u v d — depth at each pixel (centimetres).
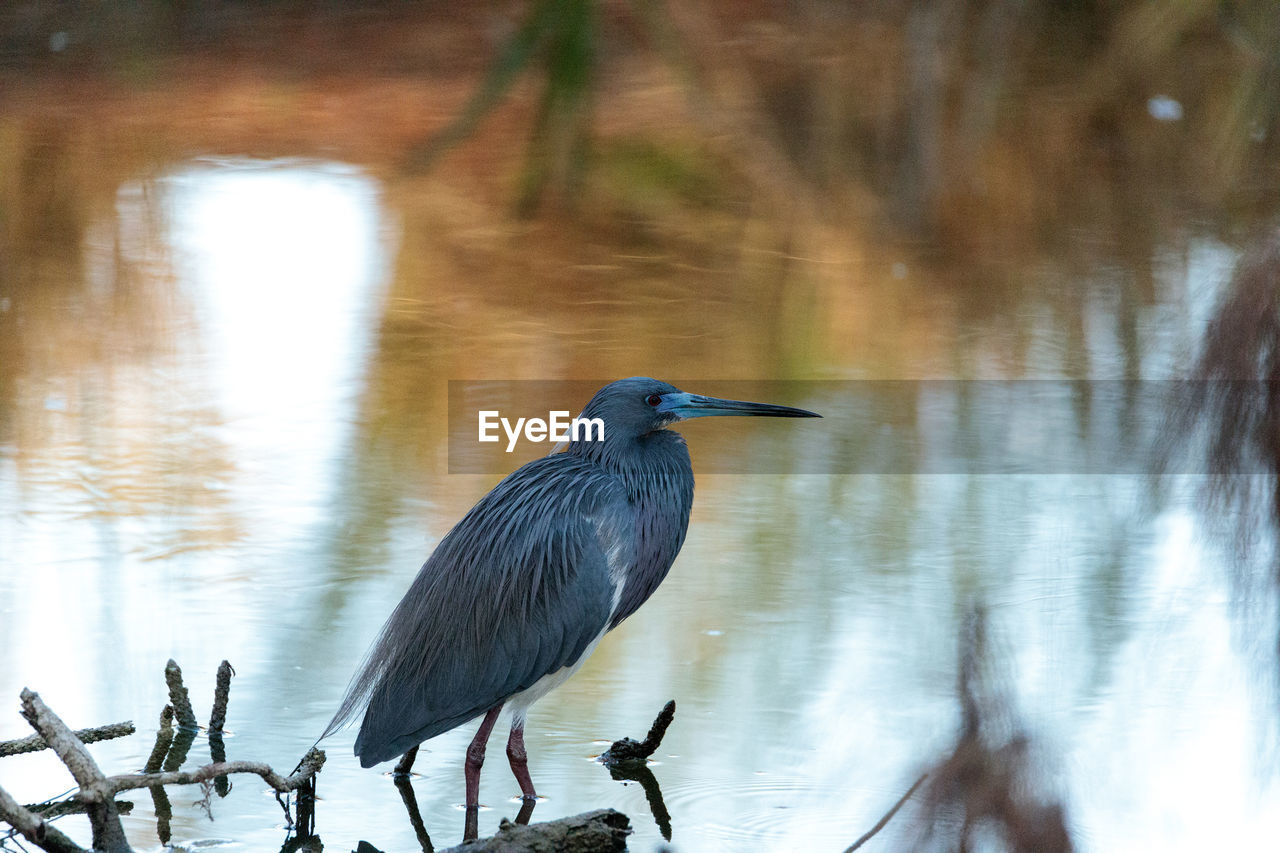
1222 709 643
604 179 2273
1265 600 393
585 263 1977
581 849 633
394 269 1917
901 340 1691
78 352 1577
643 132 2472
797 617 984
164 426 1363
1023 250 2044
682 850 686
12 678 865
